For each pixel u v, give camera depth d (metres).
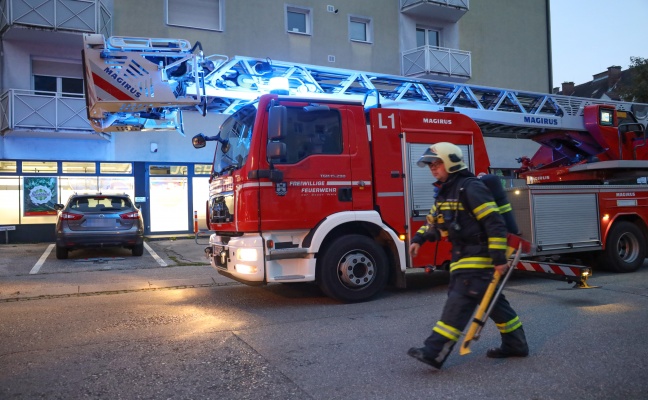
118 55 7.19
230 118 7.59
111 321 5.93
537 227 7.93
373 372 4.11
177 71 7.50
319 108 6.59
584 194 8.50
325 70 8.61
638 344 4.76
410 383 3.87
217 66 7.90
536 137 10.86
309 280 6.51
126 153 16.39
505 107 10.40
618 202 8.88
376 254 6.83
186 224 17.16
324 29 18.89
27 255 12.18
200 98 7.48
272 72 8.31
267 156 6.28
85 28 14.96
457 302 3.92
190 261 11.34
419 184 7.22
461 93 9.85
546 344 4.78
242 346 4.85
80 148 15.91
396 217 7.03
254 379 3.98
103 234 11.26
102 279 8.97
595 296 7.03
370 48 19.80
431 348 3.92
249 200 6.37
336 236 6.83
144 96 7.24
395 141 7.14
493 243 3.76
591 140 10.51
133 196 16.53
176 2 16.95
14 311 6.55
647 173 10.30
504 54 22.80
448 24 21.53
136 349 4.79
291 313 6.25
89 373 4.16
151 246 14.14
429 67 19.72
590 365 4.21
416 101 9.27
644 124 11.12
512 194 8.16
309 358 4.48
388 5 20.22
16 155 15.28
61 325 5.77
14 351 4.79
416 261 7.09
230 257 6.66
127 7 16.20
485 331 5.20
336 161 6.75
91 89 7.19
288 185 6.49
